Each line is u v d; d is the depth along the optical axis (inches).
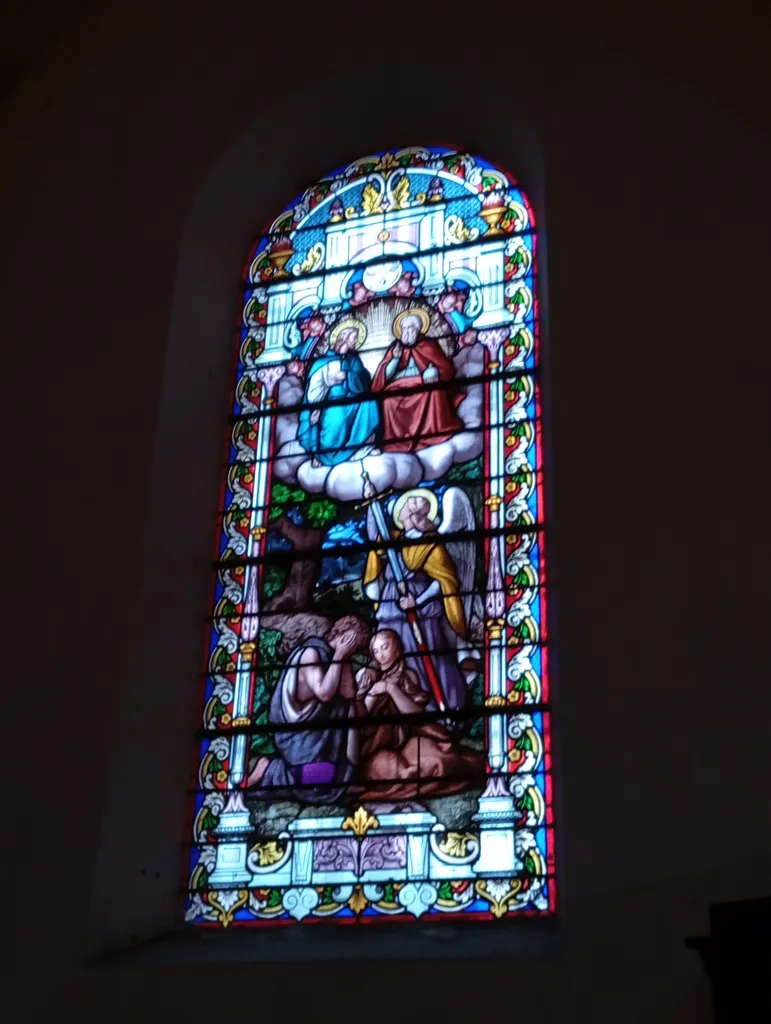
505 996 209.5
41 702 262.7
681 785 218.1
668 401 251.4
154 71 341.1
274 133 327.9
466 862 240.1
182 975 227.5
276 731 265.6
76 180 331.3
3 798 254.2
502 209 312.7
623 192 278.4
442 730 254.2
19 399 301.1
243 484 296.5
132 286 308.7
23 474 290.7
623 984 205.8
